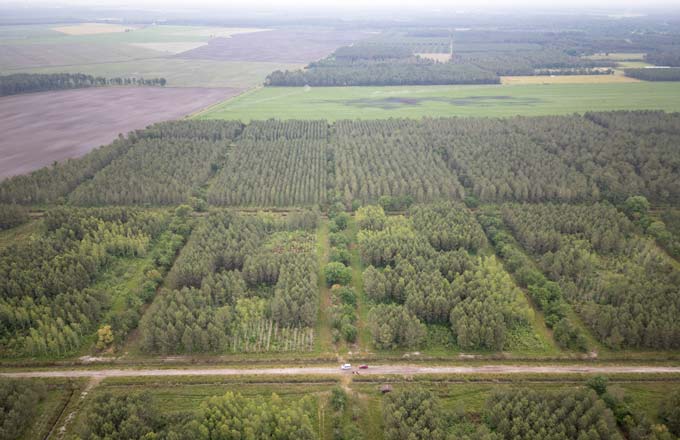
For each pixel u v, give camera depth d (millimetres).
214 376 95062
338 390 88750
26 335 104250
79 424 84188
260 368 97812
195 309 107812
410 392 87500
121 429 78500
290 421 81000
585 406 82625
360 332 107875
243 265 128625
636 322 102438
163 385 92875
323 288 123938
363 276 123812
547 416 81125
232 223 146875
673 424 82312
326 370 97188
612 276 121750
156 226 146375
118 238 135875
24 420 82875
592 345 103500
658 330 100438
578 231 142750
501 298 112125
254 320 110062
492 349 102750
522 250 141000
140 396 86000
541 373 95875
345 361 99625
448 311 109375
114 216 148750
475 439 78500
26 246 131000
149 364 98625
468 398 90250
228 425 80375
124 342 104312
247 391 91750
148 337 100125
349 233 151750
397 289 116750
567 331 104375
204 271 121625
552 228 140500
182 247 142000
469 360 99938
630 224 145375
